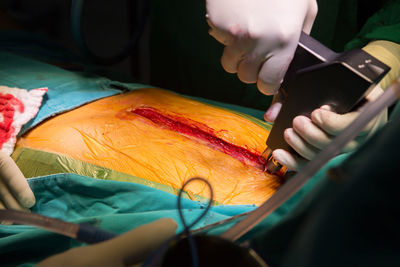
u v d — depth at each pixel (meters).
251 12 0.92
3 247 0.85
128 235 0.57
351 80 0.80
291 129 0.95
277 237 0.53
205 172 1.07
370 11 1.57
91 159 1.06
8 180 1.00
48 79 1.43
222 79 2.13
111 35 3.20
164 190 1.01
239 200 1.00
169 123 1.26
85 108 1.31
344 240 0.33
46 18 2.96
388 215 0.31
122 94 1.45
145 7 1.73
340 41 1.67
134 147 1.12
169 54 2.33
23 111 1.18
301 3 0.95
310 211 0.43
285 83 1.00
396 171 0.31
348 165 0.41
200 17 2.06
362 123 0.43
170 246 0.45
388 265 0.33
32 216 0.52
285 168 1.15
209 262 0.46
